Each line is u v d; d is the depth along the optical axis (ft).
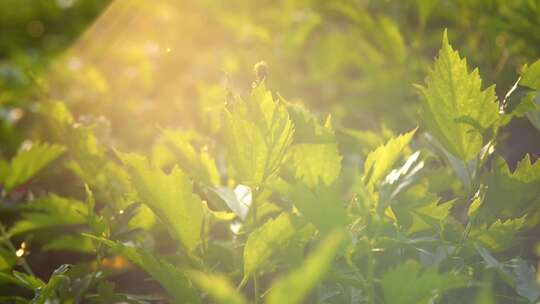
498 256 3.19
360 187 2.86
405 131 4.46
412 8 5.36
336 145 3.02
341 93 6.23
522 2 4.09
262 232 2.88
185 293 2.92
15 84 5.81
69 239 3.70
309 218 2.83
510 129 3.75
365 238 2.87
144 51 6.25
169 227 2.98
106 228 3.18
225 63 6.45
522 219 2.99
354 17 4.68
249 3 7.16
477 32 4.56
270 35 7.02
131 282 3.71
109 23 6.47
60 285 3.14
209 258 3.20
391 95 4.97
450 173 3.29
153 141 5.11
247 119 2.93
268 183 2.89
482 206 3.05
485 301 2.59
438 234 3.05
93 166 3.51
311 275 2.45
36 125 4.72
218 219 3.16
